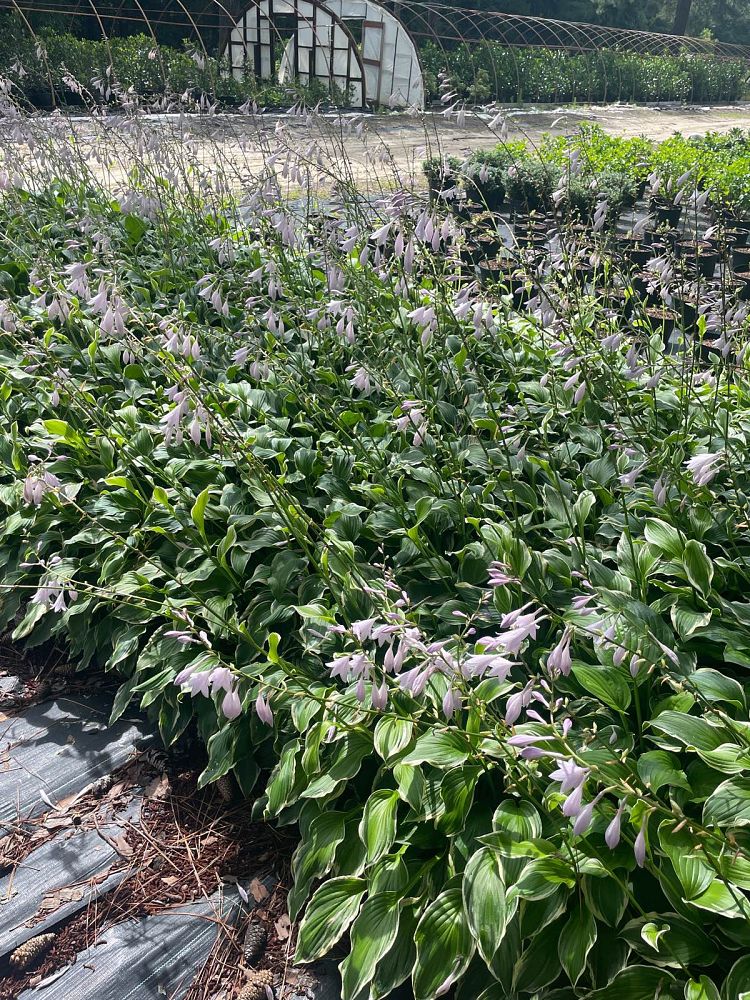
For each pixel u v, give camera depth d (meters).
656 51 37.94
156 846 3.33
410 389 5.06
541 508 3.99
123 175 10.24
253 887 3.13
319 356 5.55
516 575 3.42
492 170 11.65
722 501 3.92
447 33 34.69
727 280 5.43
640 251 8.48
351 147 13.84
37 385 5.33
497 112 5.66
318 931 2.71
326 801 3.03
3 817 3.51
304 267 6.57
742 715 2.81
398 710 2.99
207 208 7.29
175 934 2.99
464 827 2.76
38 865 3.29
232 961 2.89
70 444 4.79
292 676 3.19
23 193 8.39
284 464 4.36
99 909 3.10
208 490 4.26
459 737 2.79
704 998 2.21
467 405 4.84
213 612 3.44
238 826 3.39
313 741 3.05
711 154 14.20
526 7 42.12
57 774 3.71
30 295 6.91
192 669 2.62
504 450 4.25
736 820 2.41
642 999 2.31
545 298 4.37
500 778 2.91
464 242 4.80
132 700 4.05
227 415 4.68
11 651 4.48
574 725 2.90
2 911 3.11
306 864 2.91
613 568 3.80
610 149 14.41
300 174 5.74
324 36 24.58
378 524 4.00
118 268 6.13
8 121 7.91
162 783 3.62
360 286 5.53
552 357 4.84
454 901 2.59
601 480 4.12
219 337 5.57
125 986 2.84
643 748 2.89
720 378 4.76
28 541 4.57
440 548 4.03
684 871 2.35
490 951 2.36
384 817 2.77
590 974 2.44
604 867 2.39
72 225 7.70
